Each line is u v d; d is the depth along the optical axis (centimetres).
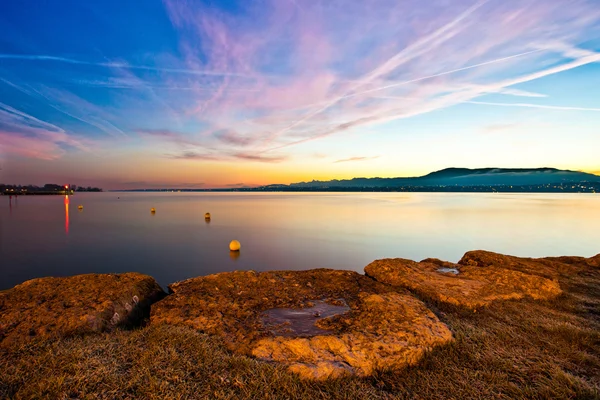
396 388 390
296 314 577
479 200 13662
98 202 12800
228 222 5241
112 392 337
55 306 542
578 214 6569
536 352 457
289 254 2733
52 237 3553
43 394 333
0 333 462
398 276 794
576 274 961
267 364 405
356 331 487
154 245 3120
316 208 8756
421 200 13962
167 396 333
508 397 364
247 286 711
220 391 352
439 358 446
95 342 446
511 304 657
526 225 4784
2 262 2364
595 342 492
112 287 629
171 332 479
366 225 4806
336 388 373
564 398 356
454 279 789
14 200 14825
